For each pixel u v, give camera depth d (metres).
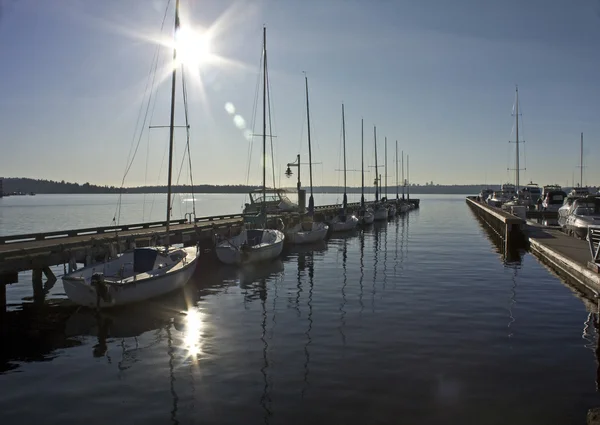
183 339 12.72
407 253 29.62
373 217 54.28
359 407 8.46
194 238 28.16
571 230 29.48
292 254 29.80
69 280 15.52
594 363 10.47
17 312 16.06
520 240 32.12
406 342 11.98
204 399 8.94
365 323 13.78
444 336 12.45
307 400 8.77
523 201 56.16
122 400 9.01
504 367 10.25
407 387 9.26
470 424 7.83
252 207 45.25
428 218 66.38
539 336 12.41
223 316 14.98
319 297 17.44
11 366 10.95
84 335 13.31
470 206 98.06
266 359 10.95
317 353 11.28
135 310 15.93
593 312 14.84
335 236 41.28
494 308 15.41
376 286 19.25
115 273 17.62
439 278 20.83
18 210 102.31
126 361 11.16
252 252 24.59
